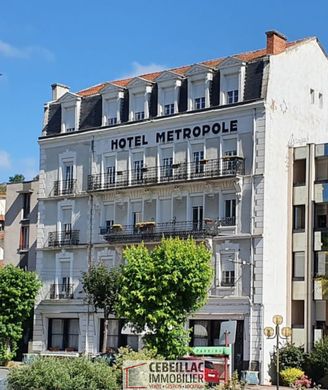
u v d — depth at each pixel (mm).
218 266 53281
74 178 61562
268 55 53031
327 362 48688
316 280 52312
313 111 57000
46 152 63625
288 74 54688
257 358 50625
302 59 56156
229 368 40906
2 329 59781
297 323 52906
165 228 55844
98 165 60250
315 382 49594
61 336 60656
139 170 57875
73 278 60438
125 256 48000
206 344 53156
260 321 50969
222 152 53906
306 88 56438
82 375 26281
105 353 52812
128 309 47094
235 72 53875
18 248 69375
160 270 46562
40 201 63312
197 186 54750
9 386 26500
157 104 57438
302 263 53062
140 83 58375
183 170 55406
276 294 52312
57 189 62344
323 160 53812
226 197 53812
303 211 53688
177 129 56219
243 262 52188
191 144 55406
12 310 60312
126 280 47406
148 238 55875
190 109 55500
